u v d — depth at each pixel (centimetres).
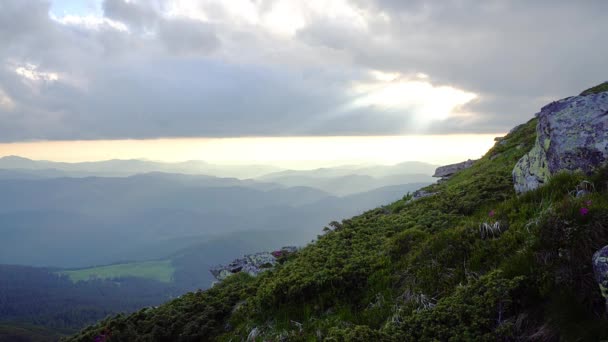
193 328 1281
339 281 1091
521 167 1313
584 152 970
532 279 653
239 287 1584
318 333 893
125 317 1430
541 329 580
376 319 876
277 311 1113
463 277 822
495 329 608
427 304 793
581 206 695
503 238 838
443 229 1248
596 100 1080
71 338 1349
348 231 1593
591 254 609
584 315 554
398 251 1167
